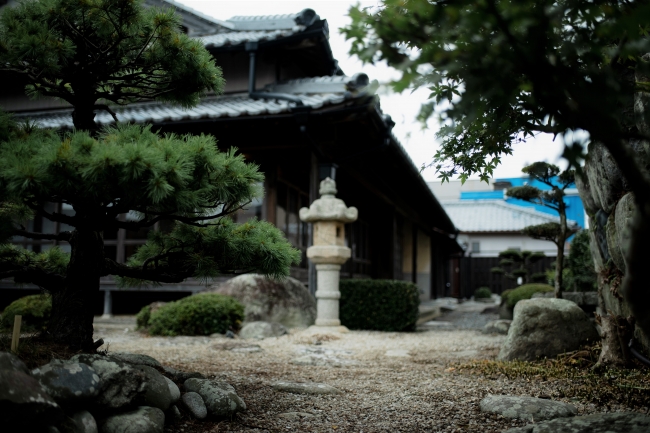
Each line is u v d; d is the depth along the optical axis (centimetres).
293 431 285
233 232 320
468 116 138
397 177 1301
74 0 302
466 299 2456
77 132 264
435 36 136
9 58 303
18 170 226
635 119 151
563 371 427
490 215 2667
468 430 285
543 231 794
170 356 549
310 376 450
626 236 365
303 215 825
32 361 257
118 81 357
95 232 309
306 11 956
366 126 886
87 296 308
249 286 829
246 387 388
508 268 2431
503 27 131
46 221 1035
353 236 1341
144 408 251
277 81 1012
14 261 332
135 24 318
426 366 505
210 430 276
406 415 319
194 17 1116
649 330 156
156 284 376
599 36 137
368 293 898
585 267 879
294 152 932
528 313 498
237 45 977
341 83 947
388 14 140
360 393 383
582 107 137
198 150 275
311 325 838
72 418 217
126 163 230
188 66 339
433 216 1759
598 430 245
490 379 423
